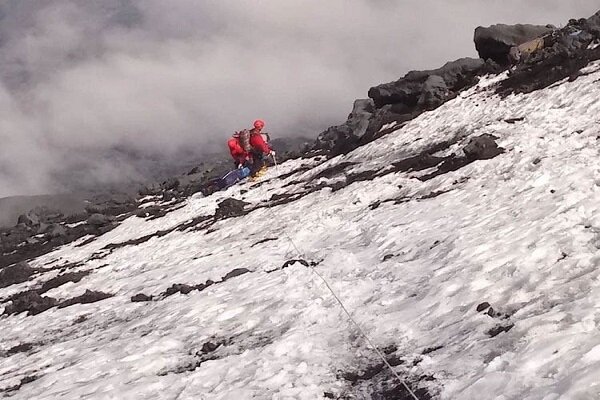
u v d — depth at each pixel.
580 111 13.51
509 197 9.30
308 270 9.91
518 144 12.89
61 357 9.41
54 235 34.19
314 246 12.07
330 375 5.56
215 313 9.14
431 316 5.93
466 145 14.11
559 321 4.51
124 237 25.92
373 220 12.09
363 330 6.29
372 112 27.17
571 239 6.28
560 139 11.72
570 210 7.22
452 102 21.78
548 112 14.58
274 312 8.17
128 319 11.06
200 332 8.34
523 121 14.95
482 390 4.07
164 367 7.30
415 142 19.19
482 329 5.14
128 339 9.20
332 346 6.25
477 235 7.83
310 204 17.44
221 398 5.65
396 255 8.80
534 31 23.16
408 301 6.66
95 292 15.03
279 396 5.30
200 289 11.53
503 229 7.62
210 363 6.74
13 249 35.41
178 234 21.28
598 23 19.45
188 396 5.98
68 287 17.61
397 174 16.05
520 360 4.17
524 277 5.79
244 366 6.36
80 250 26.33
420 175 14.86
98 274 18.61
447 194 11.53
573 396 3.38
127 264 18.80
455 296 6.08
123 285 15.30
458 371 4.61
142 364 7.45
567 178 8.88
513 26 23.44
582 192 7.89
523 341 4.44
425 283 6.93
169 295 12.02
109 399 6.43
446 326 5.58
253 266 12.18
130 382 6.93
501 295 5.69
